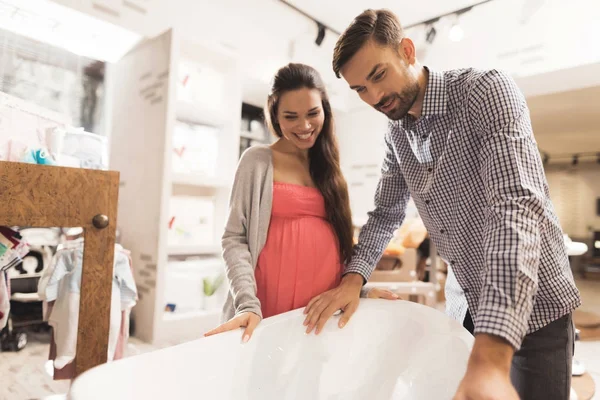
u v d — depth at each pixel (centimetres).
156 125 234
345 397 91
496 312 60
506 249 65
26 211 85
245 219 109
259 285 108
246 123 329
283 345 88
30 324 230
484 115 83
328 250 112
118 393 62
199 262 248
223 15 278
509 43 287
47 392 160
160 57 236
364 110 366
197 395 73
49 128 124
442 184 99
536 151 78
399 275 238
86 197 93
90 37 250
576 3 261
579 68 261
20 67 232
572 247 221
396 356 93
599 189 801
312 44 338
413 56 94
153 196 231
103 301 95
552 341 94
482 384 55
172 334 227
